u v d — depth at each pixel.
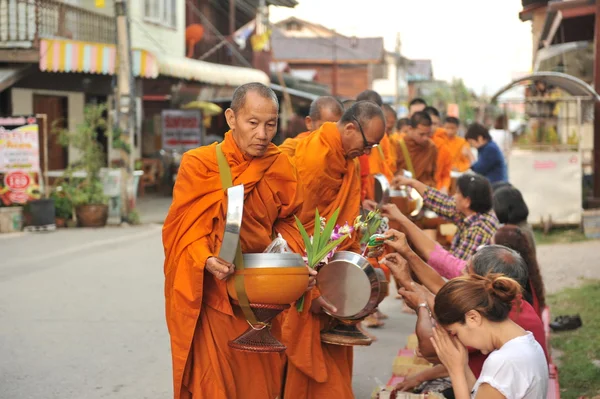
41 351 6.83
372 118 4.82
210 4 28.94
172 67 18.64
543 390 3.35
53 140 19.77
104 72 17.08
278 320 4.41
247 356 4.02
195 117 22.59
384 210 5.24
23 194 15.01
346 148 4.89
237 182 3.91
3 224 14.71
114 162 16.25
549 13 15.34
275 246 3.93
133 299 8.88
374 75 50.53
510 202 5.74
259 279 3.73
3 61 16.98
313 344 4.63
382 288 4.64
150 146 25.64
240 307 3.93
